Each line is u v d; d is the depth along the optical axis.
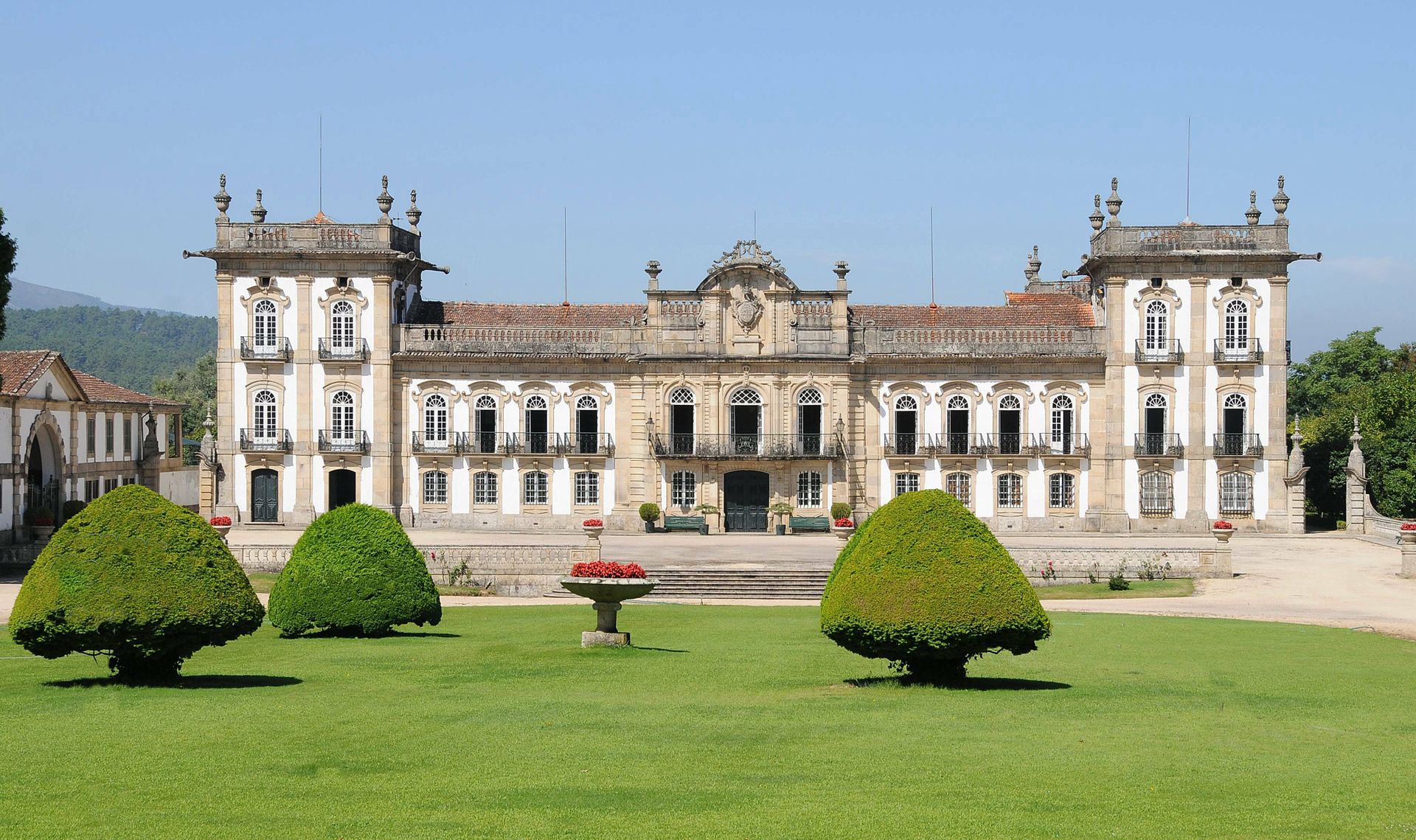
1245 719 23.64
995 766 19.61
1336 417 84.25
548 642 32.84
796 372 69.62
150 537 25.86
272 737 21.34
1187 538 66.75
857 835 16.27
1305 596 46.47
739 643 33.31
